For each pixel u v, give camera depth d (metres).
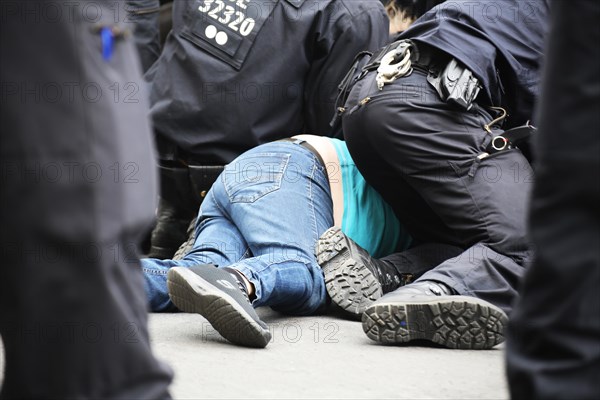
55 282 4.31
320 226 10.20
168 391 4.77
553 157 4.35
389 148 9.71
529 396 4.53
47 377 4.43
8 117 4.27
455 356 8.38
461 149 9.48
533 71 10.00
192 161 12.00
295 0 11.68
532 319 4.49
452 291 8.97
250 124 11.73
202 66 11.73
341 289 9.62
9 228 4.30
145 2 13.73
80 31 4.30
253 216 9.99
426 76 9.75
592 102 4.30
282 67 11.68
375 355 8.33
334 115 11.34
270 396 6.95
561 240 4.36
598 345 4.34
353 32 11.61
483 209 9.33
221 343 8.66
